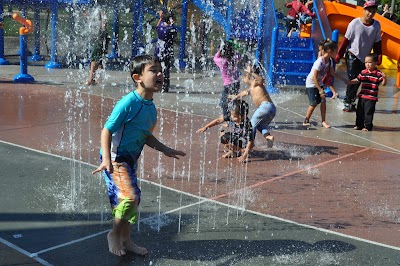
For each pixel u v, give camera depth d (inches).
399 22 892.0
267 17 539.5
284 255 161.0
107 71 594.9
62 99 411.5
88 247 160.1
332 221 191.8
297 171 254.7
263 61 552.7
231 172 248.2
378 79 350.6
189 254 159.0
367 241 175.0
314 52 525.0
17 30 1004.6
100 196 204.5
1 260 149.3
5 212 185.0
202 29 794.2
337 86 568.1
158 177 234.2
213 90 500.4
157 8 767.1
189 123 348.8
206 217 189.6
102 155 148.3
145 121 153.9
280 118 385.1
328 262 157.6
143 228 177.3
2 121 324.8
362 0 954.7
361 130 359.6
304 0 651.5
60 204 194.5
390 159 286.0
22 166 238.2
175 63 693.3
